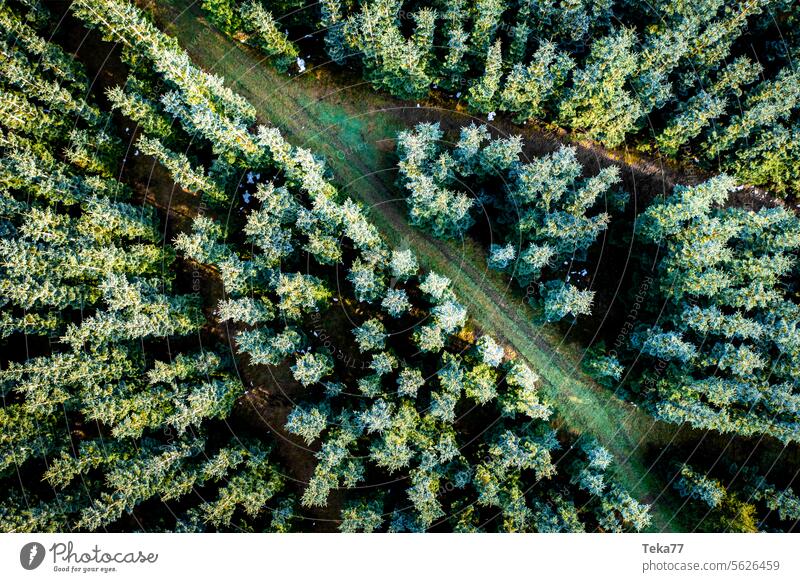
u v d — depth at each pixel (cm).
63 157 4459
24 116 4131
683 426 4609
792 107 4169
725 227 4000
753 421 4112
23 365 4222
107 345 4262
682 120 4131
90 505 4259
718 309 4294
